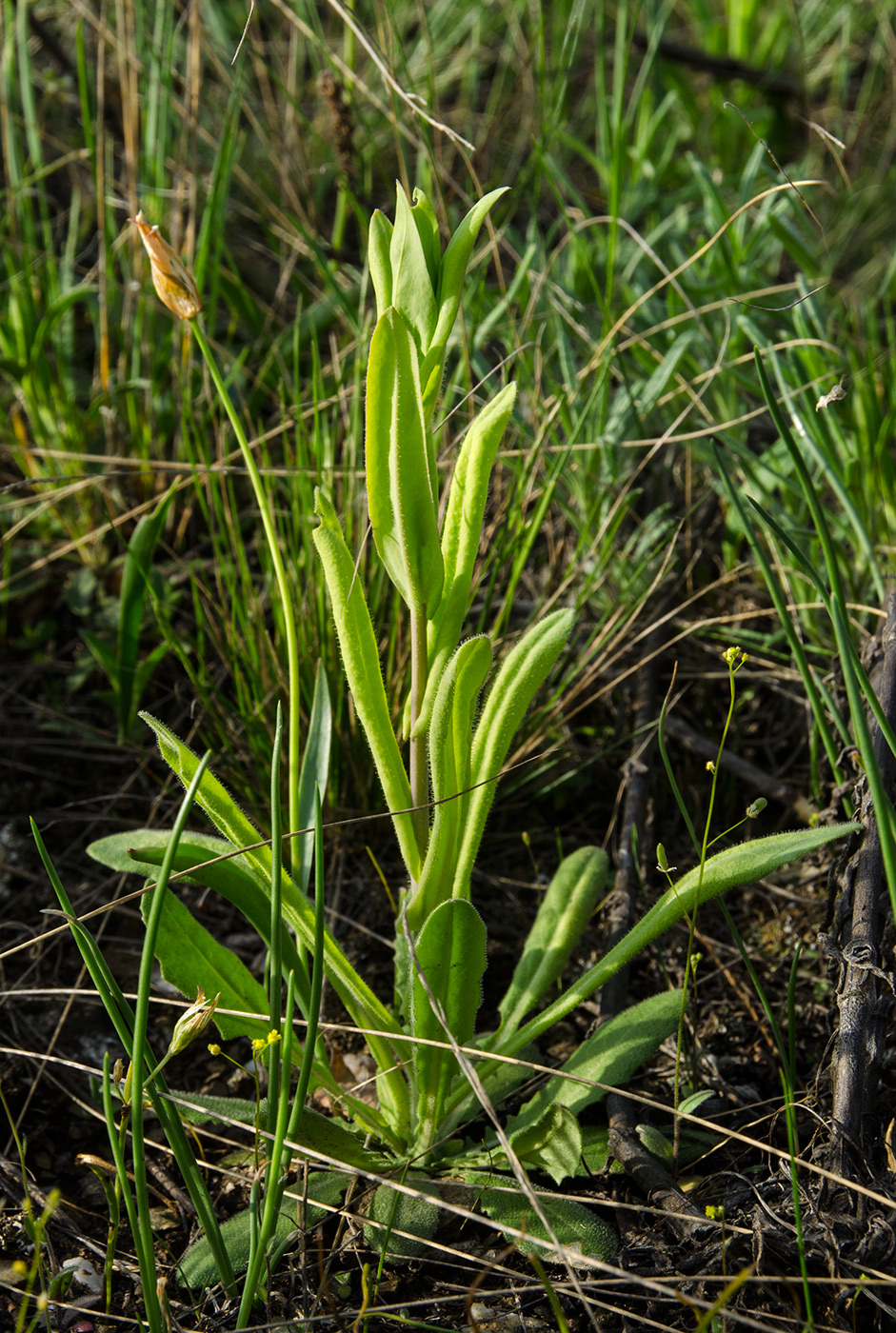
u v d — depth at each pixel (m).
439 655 0.45
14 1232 0.48
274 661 0.62
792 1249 0.43
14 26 0.91
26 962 0.59
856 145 1.14
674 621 0.71
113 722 0.69
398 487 0.42
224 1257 0.43
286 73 1.08
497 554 0.69
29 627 0.73
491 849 0.65
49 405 0.75
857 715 0.42
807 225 1.03
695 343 0.81
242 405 0.79
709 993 0.57
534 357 0.78
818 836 0.45
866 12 1.32
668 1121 0.51
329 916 0.59
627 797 0.63
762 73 1.15
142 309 0.79
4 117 0.87
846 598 0.67
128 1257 0.47
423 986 0.44
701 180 0.84
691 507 0.70
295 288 0.92
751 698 0.70
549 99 1.04
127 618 0.65
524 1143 0.47
